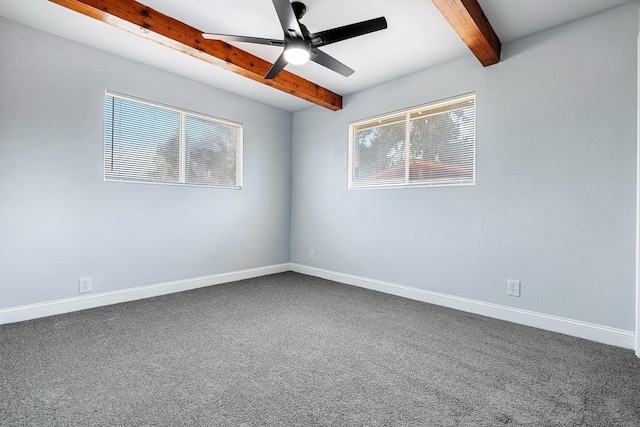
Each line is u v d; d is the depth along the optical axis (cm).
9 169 246
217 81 362
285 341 221
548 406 148
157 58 306
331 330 243
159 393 156
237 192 406
